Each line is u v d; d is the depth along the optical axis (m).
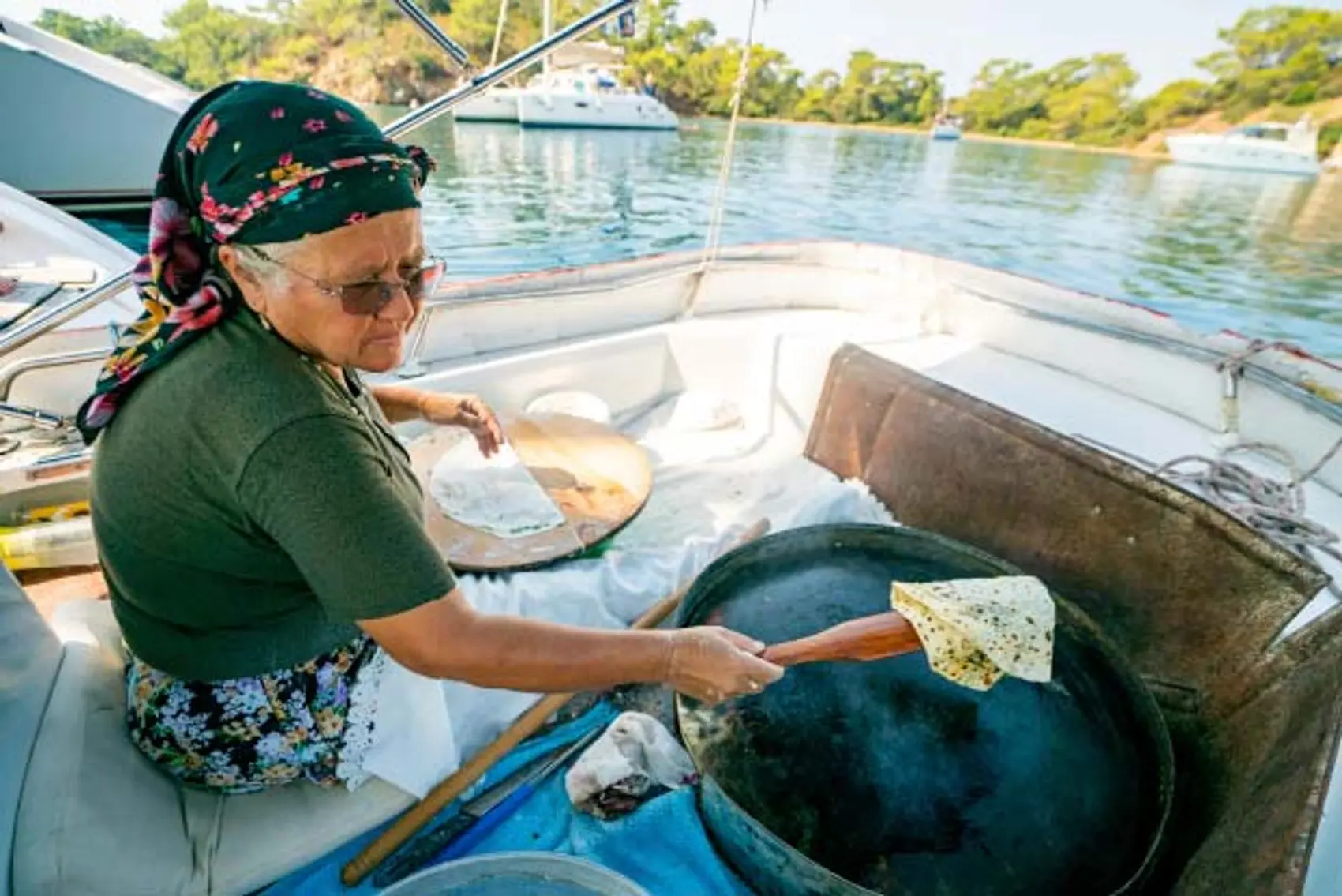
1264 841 0.82
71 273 2.88
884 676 1.21
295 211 0.65
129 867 0.89
